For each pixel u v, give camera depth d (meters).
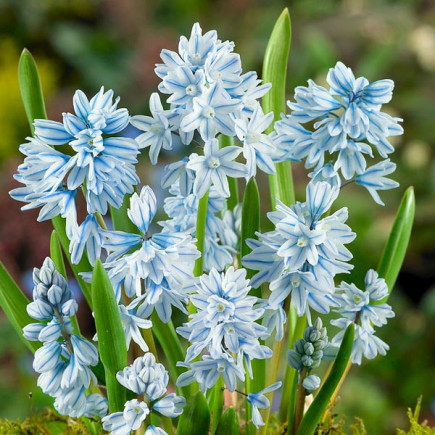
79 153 0.48
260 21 2.20
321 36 2.02
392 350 1.45
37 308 0.50
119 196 0.49
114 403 0.50
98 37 2.16
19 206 1.49
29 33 2.21
